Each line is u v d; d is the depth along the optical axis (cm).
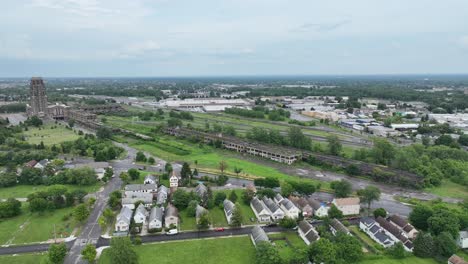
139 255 10412
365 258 10350
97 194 15362
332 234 11581
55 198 13812
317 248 9856
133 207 13825
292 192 15438
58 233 11719
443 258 10400
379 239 11450
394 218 12756
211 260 10188
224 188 16450
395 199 15600
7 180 16112
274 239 11606
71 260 10081
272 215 13100
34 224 12375
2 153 19838
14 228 12050
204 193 14538
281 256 10419
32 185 16500
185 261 10106
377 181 18100
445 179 18550
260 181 16150
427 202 15212
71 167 18075
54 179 16425
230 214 12694
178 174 17700
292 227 12331
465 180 17538
